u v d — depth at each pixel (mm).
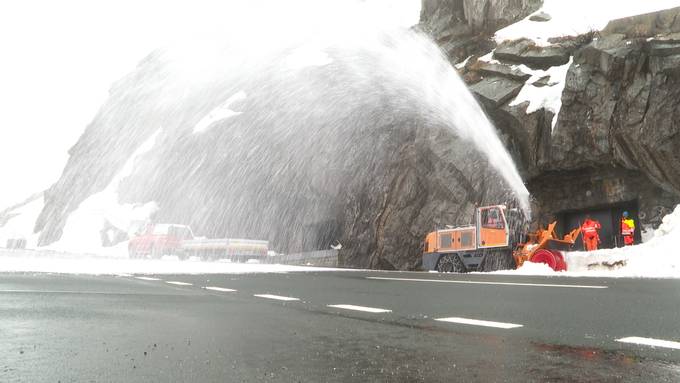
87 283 7152
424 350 2398
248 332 2908
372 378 1848
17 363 2023
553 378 1874
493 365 2086
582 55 22312
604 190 23625
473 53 28766
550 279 9320
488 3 29125
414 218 28922
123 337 2682
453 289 6582
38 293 5332
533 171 24578
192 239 27922
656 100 20500
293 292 6098
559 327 3197
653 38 20484
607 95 21609
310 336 2787
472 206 27281
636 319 3586
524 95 24391
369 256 31047
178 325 3166
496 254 17438
